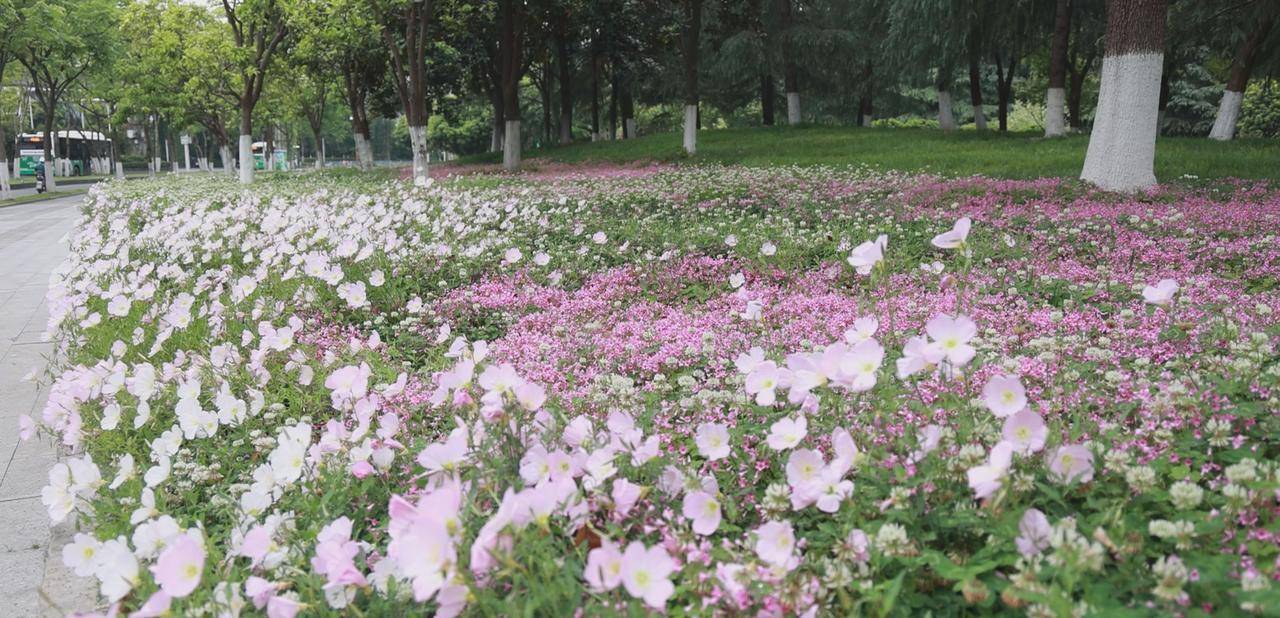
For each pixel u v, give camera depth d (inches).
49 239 621.9
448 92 1536.7
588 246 314.5
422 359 206.1
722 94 1673.2
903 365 91.7
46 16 1151.6
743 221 367.9
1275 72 820.0
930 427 95.4
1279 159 530.3
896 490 84.4
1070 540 70.5
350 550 85.9
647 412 127.6
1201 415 103.3
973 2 864.9
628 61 1272.1
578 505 88.2
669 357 170.1
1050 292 209.5
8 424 210.4
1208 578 69.2
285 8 888.3
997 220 324.2
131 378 162.2
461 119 2469.2
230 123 1929.1
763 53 1199.6
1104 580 74.2
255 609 92.4
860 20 1192.8
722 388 147.9
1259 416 106.0
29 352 282.0
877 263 116.8
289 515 104.0
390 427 120.5
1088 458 84.4
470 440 100.4
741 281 189.8
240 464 138.7
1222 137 789.2
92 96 1701.5
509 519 71.1
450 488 76.7
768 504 92.5
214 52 1014.4
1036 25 922.1
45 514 158.6
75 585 128.2
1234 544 78.6
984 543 84.4
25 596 127.6
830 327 180.1
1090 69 1229.7
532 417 107.3
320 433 151.8
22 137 2095.2
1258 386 110.6
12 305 361.4
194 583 78.8
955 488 89.4
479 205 426.3
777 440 98.9
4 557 141.9
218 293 242.8
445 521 73.3
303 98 1640.0
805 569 79.5
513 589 72.2
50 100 1337.4
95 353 216.4
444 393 122.1
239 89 1224.8
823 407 114.6
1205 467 94.6
